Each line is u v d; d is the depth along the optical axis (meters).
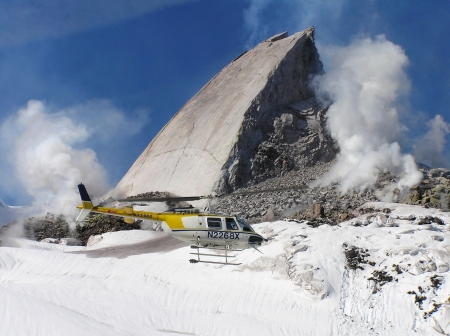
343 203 71.88
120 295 61.47
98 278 65.88
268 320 53.66
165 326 55.75
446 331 47.50
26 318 51.75
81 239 81.00
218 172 81.50
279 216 72.06
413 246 57.94
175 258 66.38
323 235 63.12
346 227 64.50
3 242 78.06
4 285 64.75
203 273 62.12
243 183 81.69
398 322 49.94
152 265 66.19
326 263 58.38
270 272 58.84
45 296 61.69
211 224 41.44
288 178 82.44
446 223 62.28
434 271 53.94
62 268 69.25
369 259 58.16
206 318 55.84
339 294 54.75
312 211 69.94
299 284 56.25
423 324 48.88
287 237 63.84
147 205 80.88
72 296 62.06
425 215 64.75
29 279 67.75
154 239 75.50
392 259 57.22
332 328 51.22
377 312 51.56
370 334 49.53
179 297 59.47
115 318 57.34
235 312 55.66
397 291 52.88
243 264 61.22
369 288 54.38
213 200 77.81
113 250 72.69
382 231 62.78
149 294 60.97
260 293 56.94
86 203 41.28
